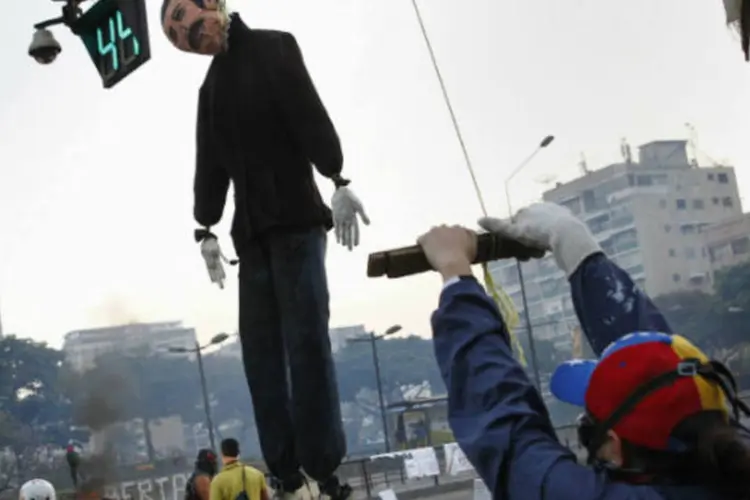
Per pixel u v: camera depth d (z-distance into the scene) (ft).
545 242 8.09
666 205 256.73
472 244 7.88
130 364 252.01
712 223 258.37
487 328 7.11
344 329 287.07
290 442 15.75
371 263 7.94
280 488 15.87
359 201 14.75
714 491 6.10
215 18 14.47
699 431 6.08
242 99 15.07
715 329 214.69
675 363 6.26
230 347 297.94
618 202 251.80
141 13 27.45
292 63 15.03
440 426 142.51
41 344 260.42
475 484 20.54
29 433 249.55
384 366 281.95
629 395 6.25
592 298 7.88
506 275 194.29
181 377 278.87
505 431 6.66
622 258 255.29
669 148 260.21
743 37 6.68
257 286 15.62
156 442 270.46
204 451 37.29
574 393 7.00
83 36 28.45
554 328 192.03
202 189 16.10
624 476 6.28
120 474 132.46
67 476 208.74
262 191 15.17
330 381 15.21
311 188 15.37
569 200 256.93
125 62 27.81
